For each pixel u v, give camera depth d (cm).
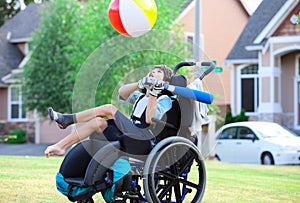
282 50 2823
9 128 3534
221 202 887
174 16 2625
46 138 3406
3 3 4972
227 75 3447
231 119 2741
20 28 3734
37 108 3000
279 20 2823
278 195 967
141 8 788
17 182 1035
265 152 1928
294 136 2000
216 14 3497
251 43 3078
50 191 945
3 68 3559
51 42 2948
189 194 939
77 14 2938
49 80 2934
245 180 1147
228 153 2041
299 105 2933
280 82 2938
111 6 795
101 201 871
